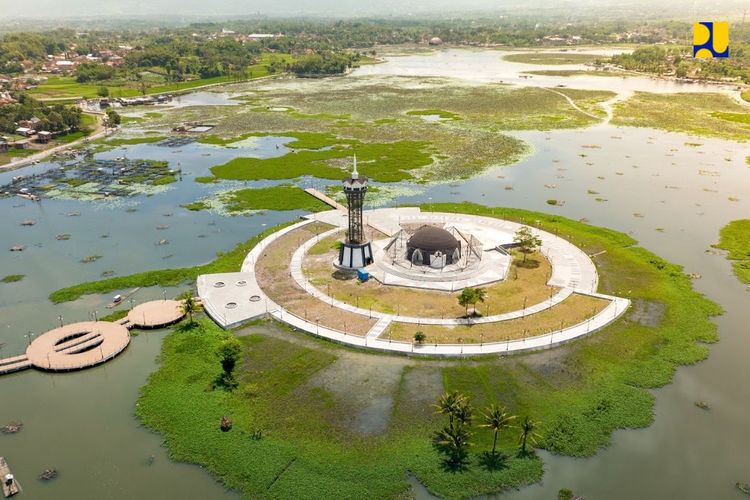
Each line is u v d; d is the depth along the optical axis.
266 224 138.62
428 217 138.88
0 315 97.94
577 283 105.06
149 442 68.25
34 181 173.25
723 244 125.38
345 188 106.69
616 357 83.38
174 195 160.25
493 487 60.72
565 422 70.12
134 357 86.12
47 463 65.12
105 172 181.50
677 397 75.38
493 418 65.25
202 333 91.06
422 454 64.94
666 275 109.62
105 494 60.75
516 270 110.88
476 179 173.25
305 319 93.31
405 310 95.94
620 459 65.00
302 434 68.12
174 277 111.19
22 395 77.31
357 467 63.16
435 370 80.25
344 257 111.69
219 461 64.56
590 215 144.12
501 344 85.19
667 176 175.88
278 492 60.09
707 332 90.12
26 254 123.12
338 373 79.75
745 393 76.19
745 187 164.88
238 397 75.12
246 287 104.62
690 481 62.06
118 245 127.44
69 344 87.25
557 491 60.50
